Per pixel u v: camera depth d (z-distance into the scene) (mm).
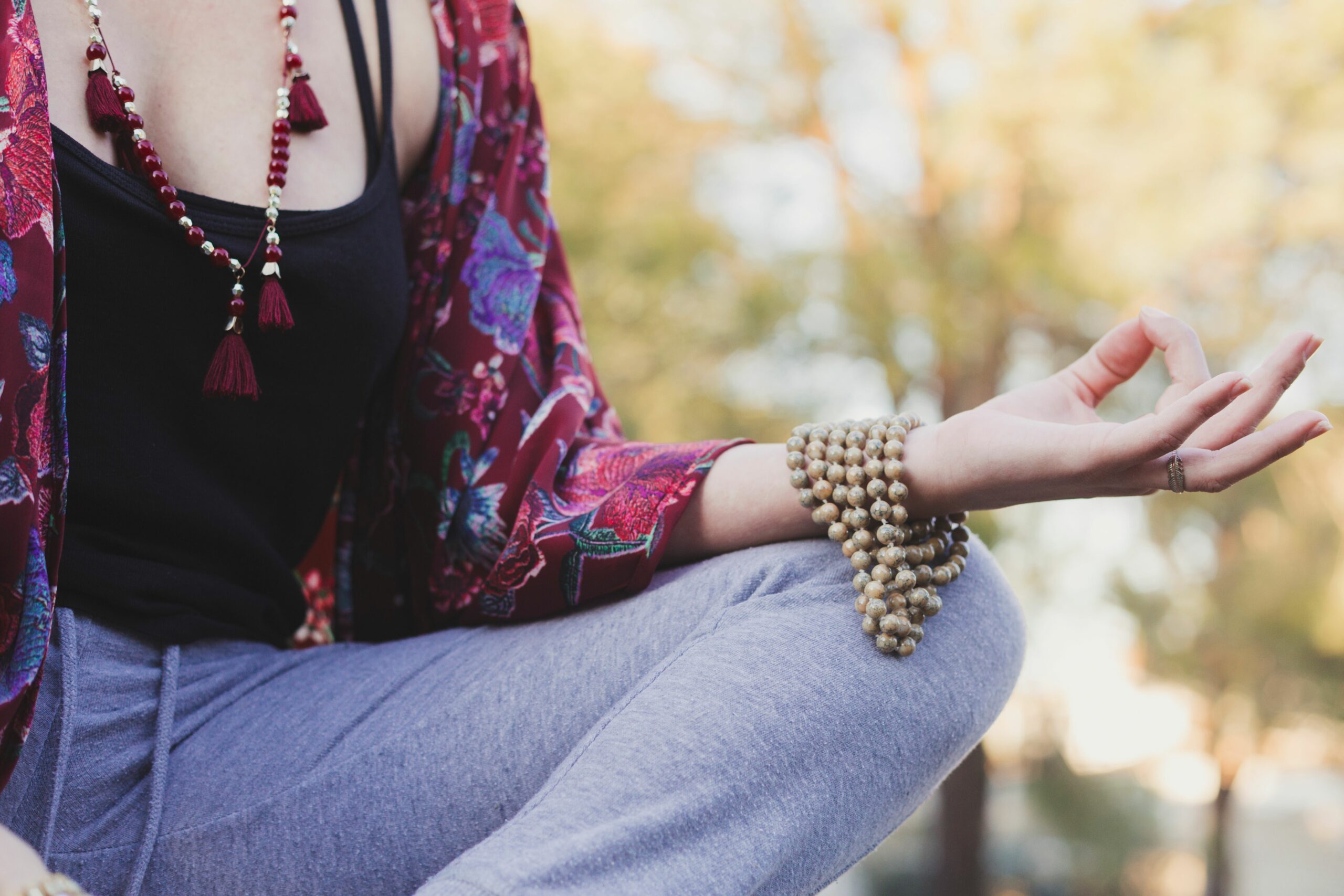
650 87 5352
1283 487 5629
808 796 598
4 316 593
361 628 915
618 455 808
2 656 590
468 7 962
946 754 656
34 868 485
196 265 712
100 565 676
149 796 649
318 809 638
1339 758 6855
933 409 5312
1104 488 638
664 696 613
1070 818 6406
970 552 729
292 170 779
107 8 728
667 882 547
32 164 621
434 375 880
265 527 800
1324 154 4938
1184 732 7391
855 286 4957
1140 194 4789
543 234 943
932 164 5039
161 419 725
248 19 782
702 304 5273
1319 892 8672
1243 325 5246
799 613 651
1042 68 4844
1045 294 5047
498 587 751
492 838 560
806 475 692
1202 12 5098
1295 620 5586
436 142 942
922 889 7199
